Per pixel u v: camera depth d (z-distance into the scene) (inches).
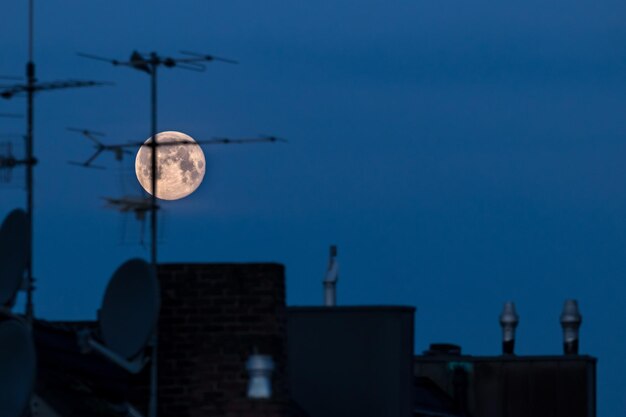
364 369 6028.5
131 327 4318.4
